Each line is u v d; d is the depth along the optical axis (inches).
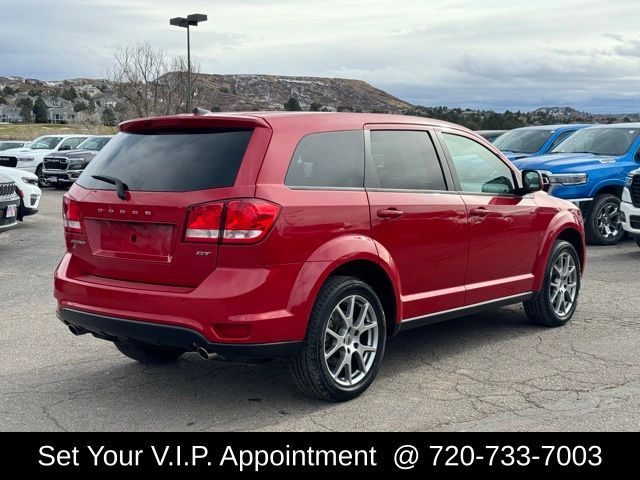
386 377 212.2
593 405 188.2
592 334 258.4
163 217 175.0
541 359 229.1
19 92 6373.0
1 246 470.0
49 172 909.8
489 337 255.3
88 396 197.8
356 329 192.1
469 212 225.3
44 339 255.4
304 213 176.9
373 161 201.3
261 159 174.6
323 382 183.3
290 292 174.2
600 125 531.5
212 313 167.5
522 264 251.0
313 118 191.2
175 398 195.9
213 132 182.4
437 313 217.8
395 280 200.4
